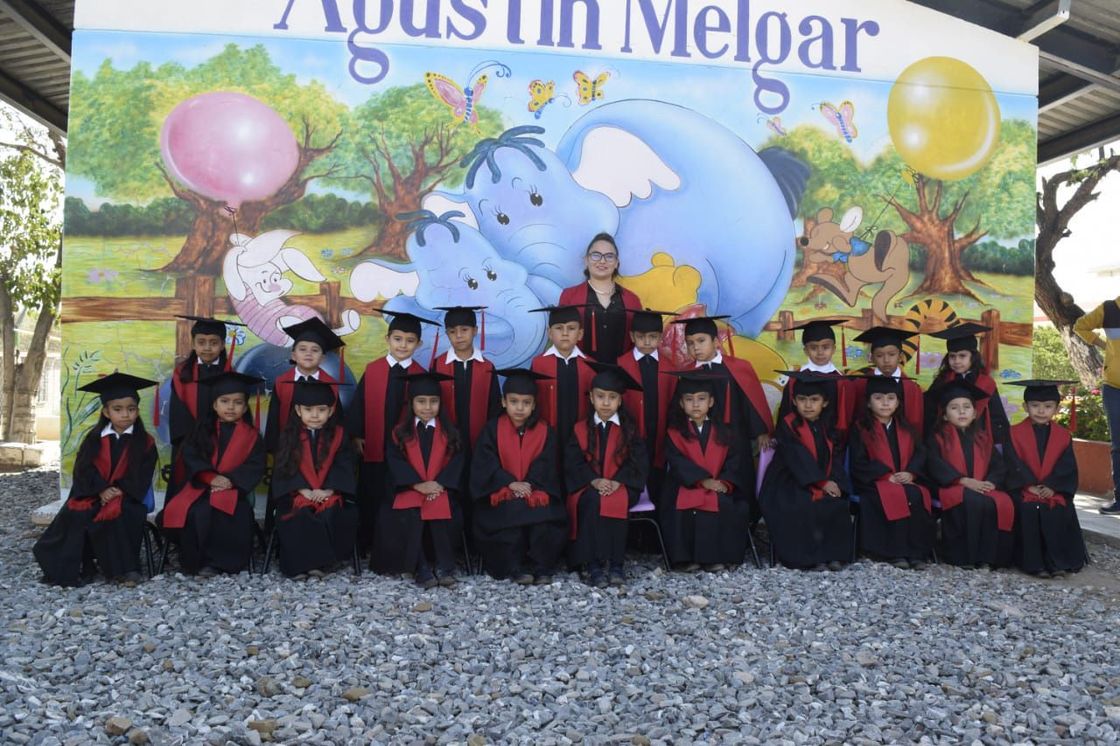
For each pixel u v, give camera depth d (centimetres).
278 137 670
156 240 661
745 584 543
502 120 688
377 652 405
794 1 720
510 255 687
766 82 714
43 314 1252
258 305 666
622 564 555
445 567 540
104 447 546
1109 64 796
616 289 676
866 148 725
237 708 341
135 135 661
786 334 712
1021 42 745
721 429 597
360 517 612
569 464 573
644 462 574
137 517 545
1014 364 738
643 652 415
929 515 607
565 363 618
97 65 659
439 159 682
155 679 367
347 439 579
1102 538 709
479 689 368
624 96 698
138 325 659
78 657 391
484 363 623
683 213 703
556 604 498
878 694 370
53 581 526
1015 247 742
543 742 318
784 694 368
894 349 647
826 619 474
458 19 685
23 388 1248
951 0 759
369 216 675
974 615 481
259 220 667
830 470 606
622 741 320
